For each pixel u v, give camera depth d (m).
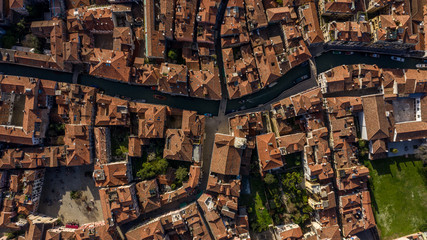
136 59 67.56
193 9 65.56
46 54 67.12
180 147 67.12
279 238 71.69
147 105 68.44
